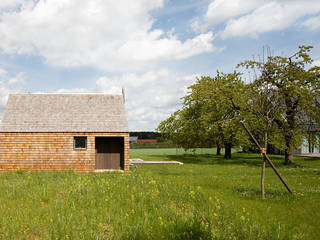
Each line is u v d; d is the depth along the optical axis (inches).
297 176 681.0
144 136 4475.9
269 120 458.6
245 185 529.7
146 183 500.1
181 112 1444.4
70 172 735.1
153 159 1435.8
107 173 733.9
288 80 529.0
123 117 896.3
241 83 1043.9
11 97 912.9
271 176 695.7
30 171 770.2
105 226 254.7
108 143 909.8
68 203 329.4
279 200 389.1
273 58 527.2
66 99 935.7
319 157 1207.6
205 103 1290.6
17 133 805.2
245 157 1549.0
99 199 352.2
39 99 922.1
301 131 1015.6
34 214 283.9
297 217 309.0
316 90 936.9
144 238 225.8
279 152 1649.9
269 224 277.0
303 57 868.6
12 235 226.7
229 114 1211.2
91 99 949.8
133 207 318.3
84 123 852.0
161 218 266.7
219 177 674.2
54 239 225.6
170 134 1497.3
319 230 267.9
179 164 1103.6
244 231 245.9
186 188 445.7
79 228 243.9
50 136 813.9
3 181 557.3
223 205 335.9
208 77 1239.5
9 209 303.0
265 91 477.4
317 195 421.4
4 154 797.9
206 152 2338.8
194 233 233.9
